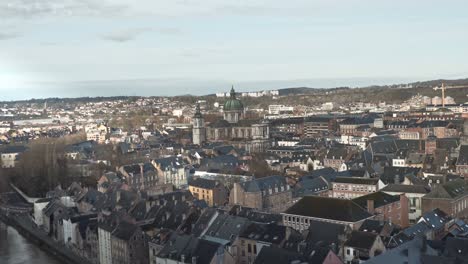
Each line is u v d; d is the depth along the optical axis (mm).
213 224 190250
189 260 158750
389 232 176000
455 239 143500
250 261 176500
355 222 182750
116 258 193750
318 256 144250
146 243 190250
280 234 170500
